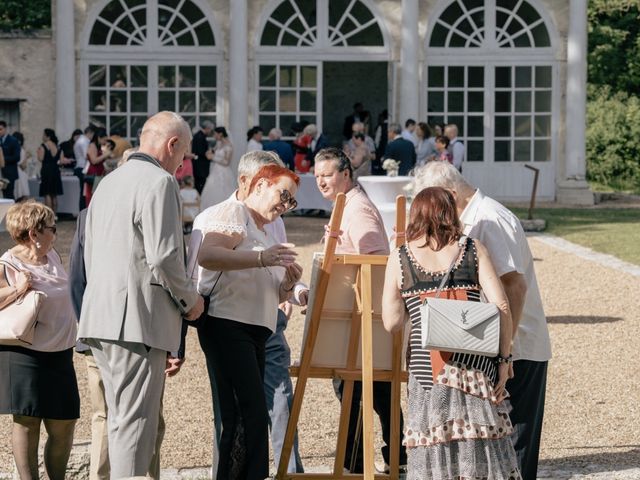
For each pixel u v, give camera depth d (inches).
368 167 923.4
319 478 250.2
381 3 1048.2
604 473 263.7
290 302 261.6
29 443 247.9
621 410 330.6
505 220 227.1
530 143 1074.1
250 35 1043.9
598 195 1125.7
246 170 240.2
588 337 439.5
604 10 1457.9
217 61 1047.6
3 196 870.4
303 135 940.0
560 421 319.6
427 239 208.8
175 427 311.9
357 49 1050.7
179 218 218.7
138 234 219.1
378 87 1285.7
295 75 1050.1
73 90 1032.2
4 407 240.8
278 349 260.7
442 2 1060.5
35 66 1042.7
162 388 226.8
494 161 1074.1
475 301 206.2
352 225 256.4
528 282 236.4
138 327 217.6
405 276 208.7
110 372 222.4
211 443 296.2
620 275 604.7
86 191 877.2
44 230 244.4
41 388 241.6
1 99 1032.2
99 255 221.6
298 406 243.0
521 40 1066.7
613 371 381.1
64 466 253.4
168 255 214.4
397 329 212.4
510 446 207.6
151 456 223.5
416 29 1035.9
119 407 221.5
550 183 1077.8
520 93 1071.0
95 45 1042.7
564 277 601.6
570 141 1064.8
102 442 246.5
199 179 915.4
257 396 228.1
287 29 1047.0
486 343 199.5
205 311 230.4
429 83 1069.1
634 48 1465.3
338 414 324.2
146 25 1044.5
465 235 215.8
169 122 226.1
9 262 242.1
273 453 285.9
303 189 916.6
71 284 239.0
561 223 879.1
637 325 463.2
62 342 243.4
